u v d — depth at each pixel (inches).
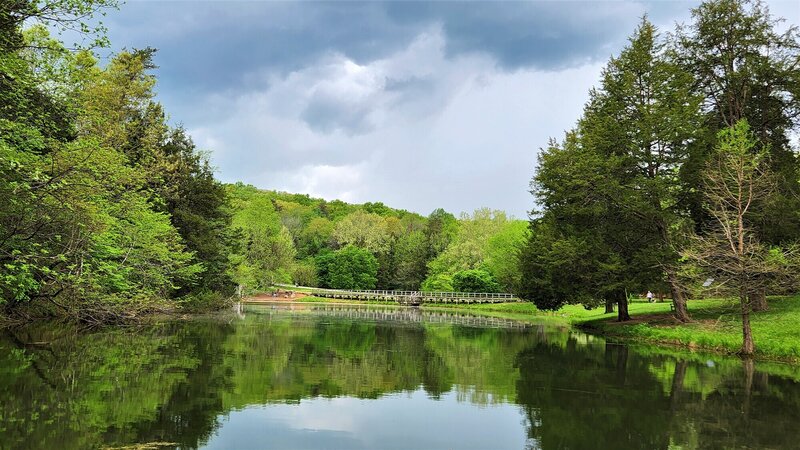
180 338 892.0
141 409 418.3
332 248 4035.4
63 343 757.9
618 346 956.0
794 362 739.4
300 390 521.0
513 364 718.5
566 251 1117.7
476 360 751.7
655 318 1211.2
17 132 596.1
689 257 830.5
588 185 1129.4
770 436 387.9
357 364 689.0
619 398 510.3
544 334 1210.6
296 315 1695.4
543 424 416.2
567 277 1200.2
